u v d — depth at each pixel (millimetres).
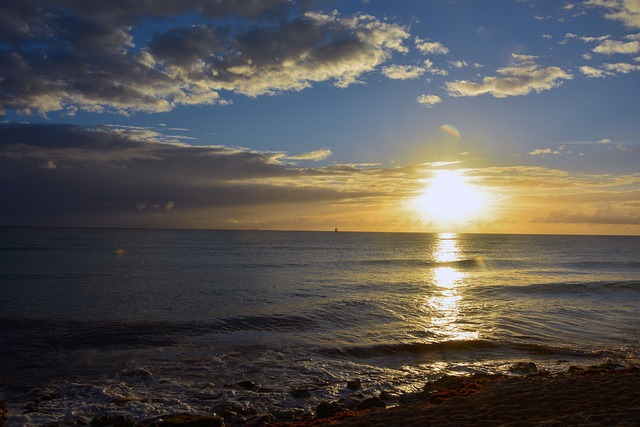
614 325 23609
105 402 12727
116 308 27469
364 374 15594
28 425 11031
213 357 17375
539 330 22297
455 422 9609
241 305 28938
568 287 39344
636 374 13500
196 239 160000
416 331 21969
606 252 113000
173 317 24766
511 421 9461
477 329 22422
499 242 184750
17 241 113125
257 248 106000
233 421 11414
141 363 16531
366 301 30453
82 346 18875
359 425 9836
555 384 12375
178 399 13031
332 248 112438
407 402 12398
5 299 30047
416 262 70688
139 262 60969
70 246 94938
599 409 9844
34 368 15867
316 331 22000
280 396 13398
